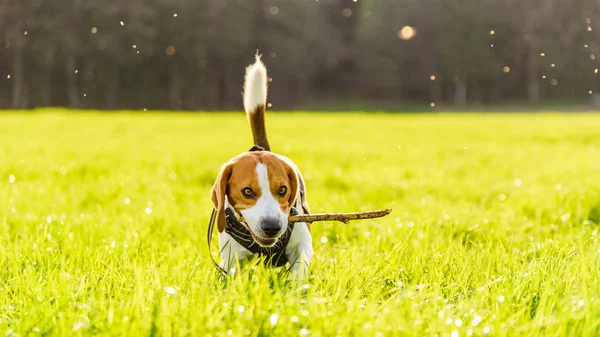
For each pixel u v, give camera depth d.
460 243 5.58
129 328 3.49
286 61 72.50
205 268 4.72
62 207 7.77
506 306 3.79
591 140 20.00
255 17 72.00
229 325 3.56
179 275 4.47
